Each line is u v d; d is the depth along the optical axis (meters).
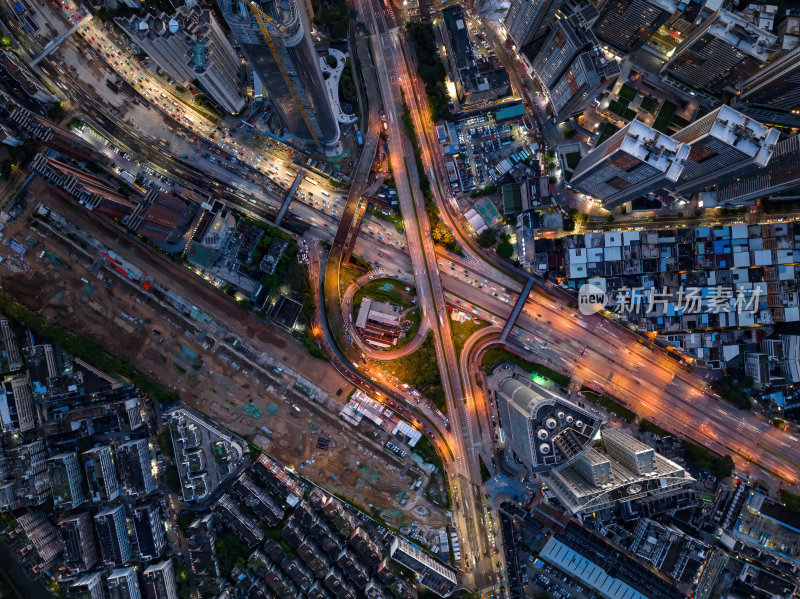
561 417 194.12
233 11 166.38
